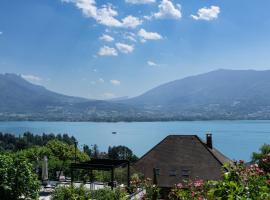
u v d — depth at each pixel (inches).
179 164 1448.1
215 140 7391.7
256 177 222.1
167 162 1466.5
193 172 1409.9
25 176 435.5
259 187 202.2
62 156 1605.6
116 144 7367.1
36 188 446.9
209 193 200.8
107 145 7150.6
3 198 421.4
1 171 420.5
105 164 815.7
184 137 1546.5
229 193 190.7
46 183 879.7
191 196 278.7
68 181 956.6
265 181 218.1
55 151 1601.9
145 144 7372.1
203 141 1573.6
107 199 517.3
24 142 3764.8
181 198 296.0
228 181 203.9
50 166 1164.5
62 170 1153.4
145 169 1461.6
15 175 427.8
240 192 190.4
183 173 1417.3
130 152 2866.6
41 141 3986.2
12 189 422.9
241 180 218.8
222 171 242.8
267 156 269.9
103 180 1003.3
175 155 1485.0
